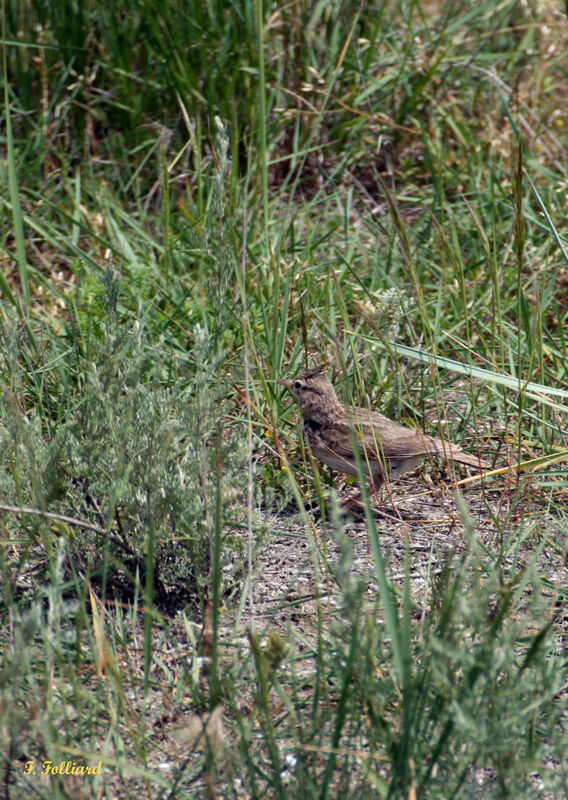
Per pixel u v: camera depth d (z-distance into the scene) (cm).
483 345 1142
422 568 828
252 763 525
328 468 1042
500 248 1395
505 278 1336
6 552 772
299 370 1132
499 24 1823
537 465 889
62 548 604
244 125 1591
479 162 1580
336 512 540
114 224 1416
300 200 1633
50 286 1281
